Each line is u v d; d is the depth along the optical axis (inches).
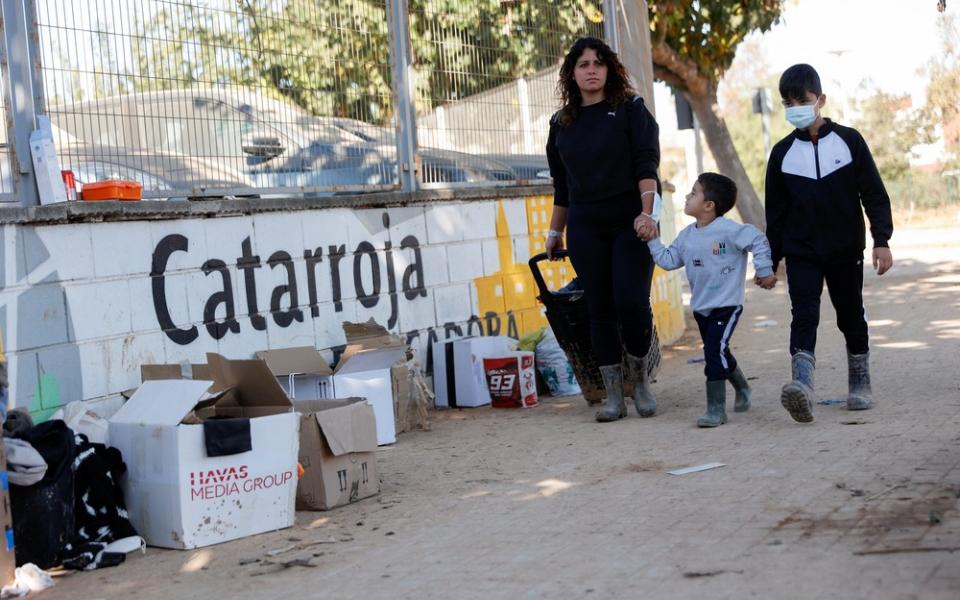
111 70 234.2
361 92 299.4
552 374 315.0
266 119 269.7
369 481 200.2
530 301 350.0
